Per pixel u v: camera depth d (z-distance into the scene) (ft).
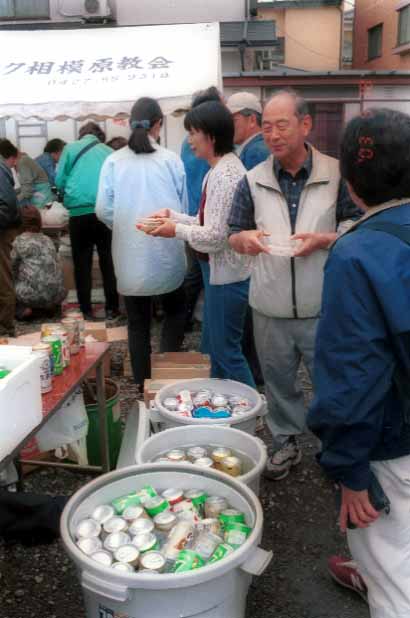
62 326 8.45
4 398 5.33
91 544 5.50
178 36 17.35
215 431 7.61
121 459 7.93
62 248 21.71
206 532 5.73
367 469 4.59
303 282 8.39
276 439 9.80
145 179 11.76
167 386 9.14
